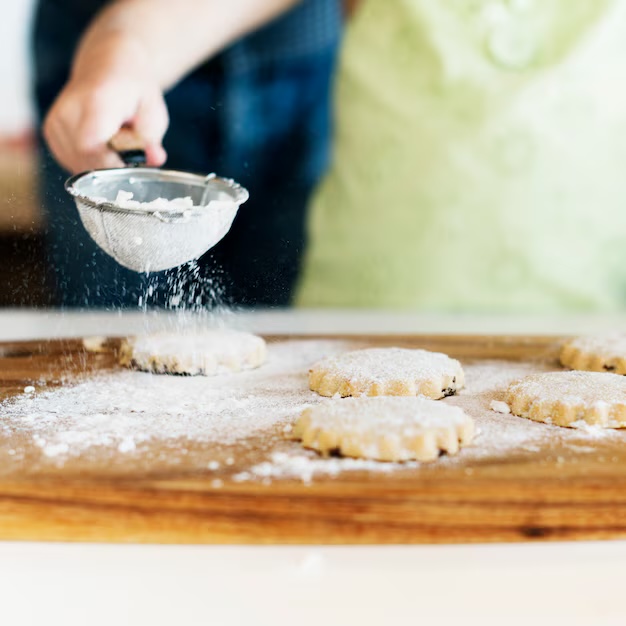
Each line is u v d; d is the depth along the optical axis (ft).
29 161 3.54
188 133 3.66
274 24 3.60
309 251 3.74
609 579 2.28
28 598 2.26
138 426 2.54
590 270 3.73
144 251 2.69
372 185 3.71
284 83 3.67
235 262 2.96
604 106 3.61
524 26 3.54
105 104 2.82
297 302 3.65
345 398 2.59
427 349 3.03
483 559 2.30
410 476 2.35
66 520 2.32
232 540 2.31
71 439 2.48
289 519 2.31
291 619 2.25
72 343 3.04
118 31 3.26
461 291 3.73
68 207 3.26
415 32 3.57
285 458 2.41
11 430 2.52
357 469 2.37
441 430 2.43
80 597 2.26
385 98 3.64
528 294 3.73
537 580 2.27
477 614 2.25
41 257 3.33
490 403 2.65
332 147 3.72
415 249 3.73
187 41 3.43
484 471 2.37
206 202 2.79
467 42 3.56
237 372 2.85
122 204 2.63
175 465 2.39
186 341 2.89
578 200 3.69
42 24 3.70
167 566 2.29
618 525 2.32
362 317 3.54
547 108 3.61
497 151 3.64
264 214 3.70
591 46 3.55
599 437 2.50
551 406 2.56
